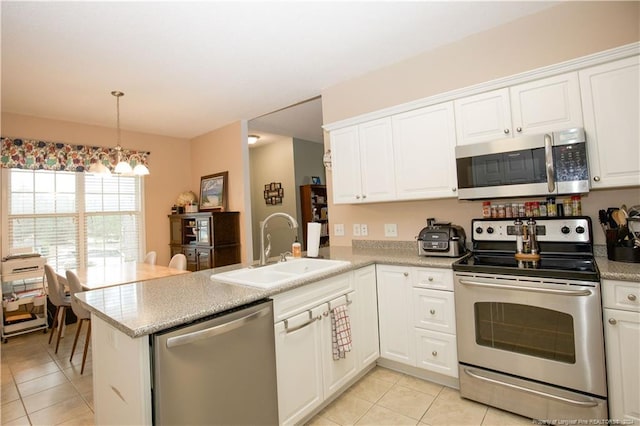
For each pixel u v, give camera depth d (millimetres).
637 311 1569
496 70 2469
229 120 4586
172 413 1262
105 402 1548
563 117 1989
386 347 2447
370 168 2787
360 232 3227
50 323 3898
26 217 3928
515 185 2076
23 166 3846
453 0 2154
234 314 1486
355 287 2289
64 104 3652
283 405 1708
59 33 2303
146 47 2547
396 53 2816
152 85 3264
